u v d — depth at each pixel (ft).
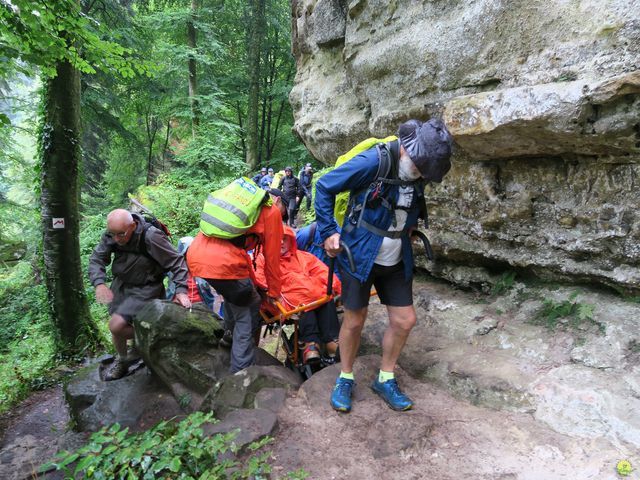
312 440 7.50
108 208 65.82
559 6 8.09
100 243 11.69
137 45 44.42
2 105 47.14
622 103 7.04
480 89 9.76
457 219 11.48
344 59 14.29
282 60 79.15
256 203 9.90
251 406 8.67
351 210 7.64
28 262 41.34
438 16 10.52
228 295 10.28
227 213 9.80
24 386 17.57
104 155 67.51
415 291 12.71
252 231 10.18
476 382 8.51
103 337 22.44
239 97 73.05
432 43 10.50
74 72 20.51
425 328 11.10
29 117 42.29
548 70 8.34
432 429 7.63
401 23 11.63
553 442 6.98
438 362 9.50
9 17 14.21
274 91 72.08
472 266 11.90
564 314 9.20
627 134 7.27
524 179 9.66
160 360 10.43
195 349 10.67
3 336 27.12
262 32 67.92
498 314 10.38
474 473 6.61
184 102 58.49
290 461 7.02
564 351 8.54
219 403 8.71
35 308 29.96
